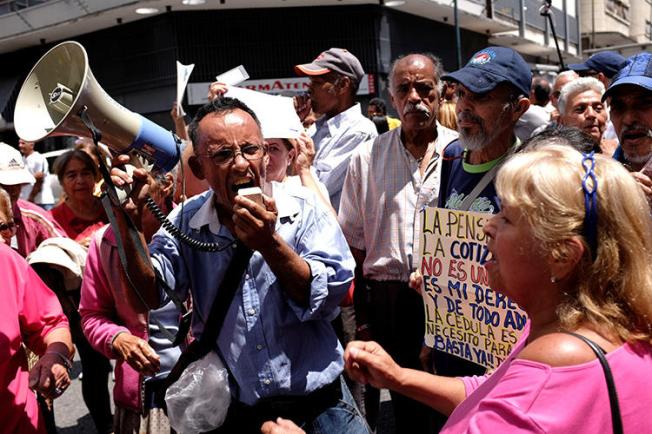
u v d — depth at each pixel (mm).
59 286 3859
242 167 2014
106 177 2031
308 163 3416
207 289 2203
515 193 1399
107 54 17031
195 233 2217
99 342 2670
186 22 15883
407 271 3404
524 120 3678
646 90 2502
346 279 2209
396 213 3439
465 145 2654
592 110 3883
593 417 1288
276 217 1941
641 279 1356
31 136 2158
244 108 2102
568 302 1395
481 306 2502
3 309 2580
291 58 16484
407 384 1827
